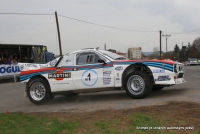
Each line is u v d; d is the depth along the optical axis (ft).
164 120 15.24
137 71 24.11
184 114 16.11
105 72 25.16
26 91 28.17
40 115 19.62
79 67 26.14
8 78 66.44
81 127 15.40
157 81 23.79
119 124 15.26
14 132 15.24
